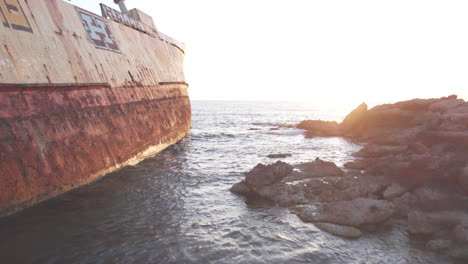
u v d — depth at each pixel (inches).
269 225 292.2
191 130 1214.3
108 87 490.3
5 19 323.9
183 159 605.0
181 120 880.3
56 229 267.9
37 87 335.6
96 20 543.8
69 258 224.5
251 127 1397.6
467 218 274.8
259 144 847.1
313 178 397.7
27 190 295.9
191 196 375.9
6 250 230.2
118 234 265.9
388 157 465.4
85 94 422.9
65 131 359.9
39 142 318.3
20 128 300.7
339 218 295.9
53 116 348.2
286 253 241.6
